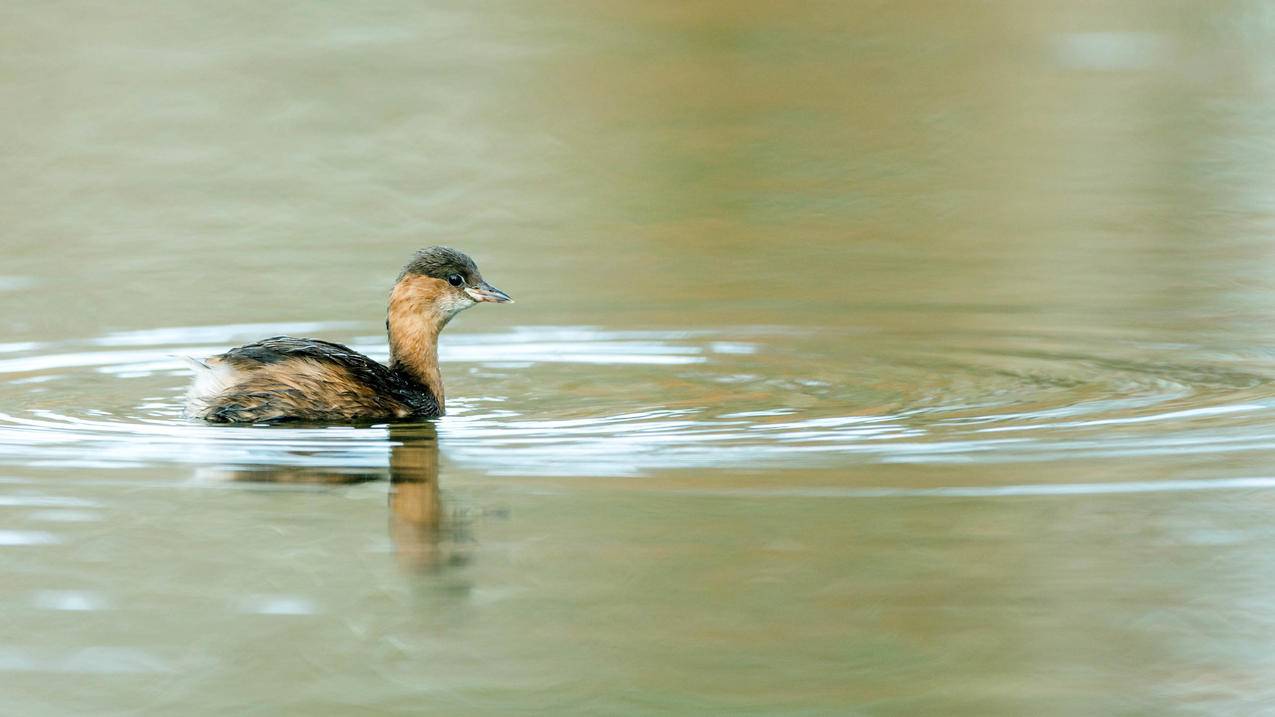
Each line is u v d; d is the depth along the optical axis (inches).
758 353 653.9
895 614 392.8
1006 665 371.6
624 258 840.3
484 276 802.8
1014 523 441.4
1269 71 1167.6
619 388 600.7
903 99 1119.0
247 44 1224.2
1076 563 418.0
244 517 454.9
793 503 457.1
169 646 379.6
